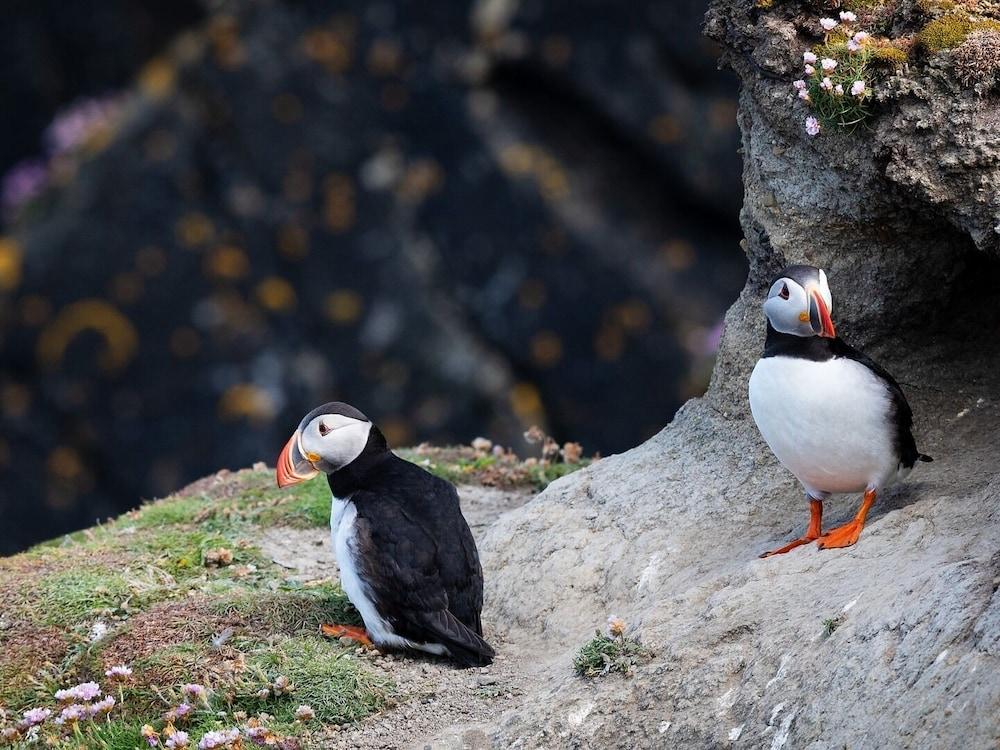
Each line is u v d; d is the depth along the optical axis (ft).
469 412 65.98
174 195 70.18
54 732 30.86
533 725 27.96
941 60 30.78
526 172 67.46
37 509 68.80
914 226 33.76
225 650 32.83
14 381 69.87
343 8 70.38
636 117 68.18
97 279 70.03
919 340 35.68
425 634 32.30
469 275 67.62
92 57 78.54
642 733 26.86
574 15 68.44
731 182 67.62
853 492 30.53
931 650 23.15
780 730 24.56
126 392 68.80
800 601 27.50
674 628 28.73
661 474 37.32
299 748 29.48
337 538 33.06
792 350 29.12
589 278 66.28
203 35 72.28
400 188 68.80
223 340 68.49
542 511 38.11
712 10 36.40
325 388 67.41
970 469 32.24
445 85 69.10
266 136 69.77
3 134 82.28
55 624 35.17
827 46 32.94
